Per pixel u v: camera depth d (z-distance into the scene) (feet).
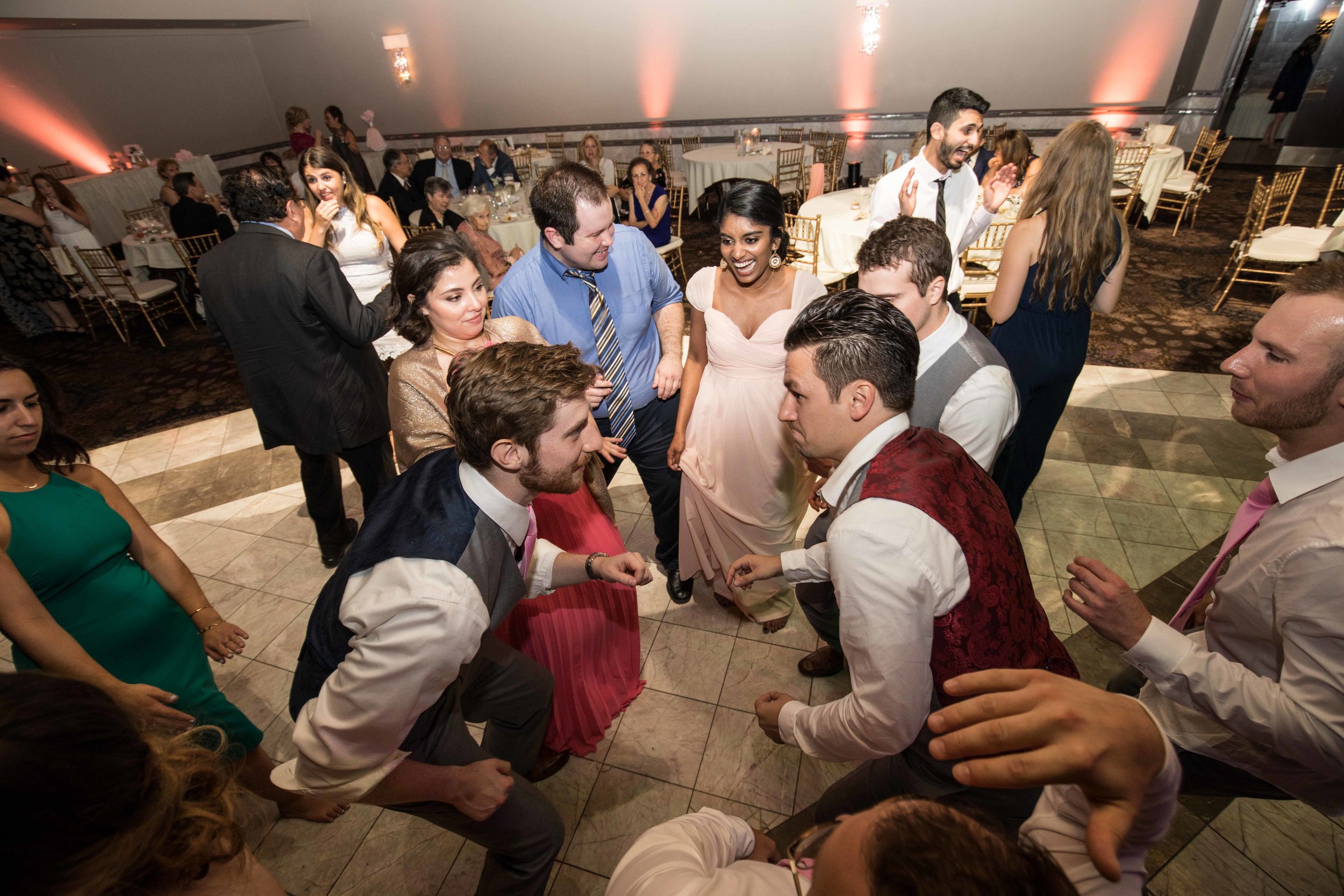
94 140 31.14
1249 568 3.44
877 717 3.20
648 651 7.43
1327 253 13.30
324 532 8.92
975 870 1.24
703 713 6.70
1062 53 23.91
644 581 4.61
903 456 3.34
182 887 1.98
